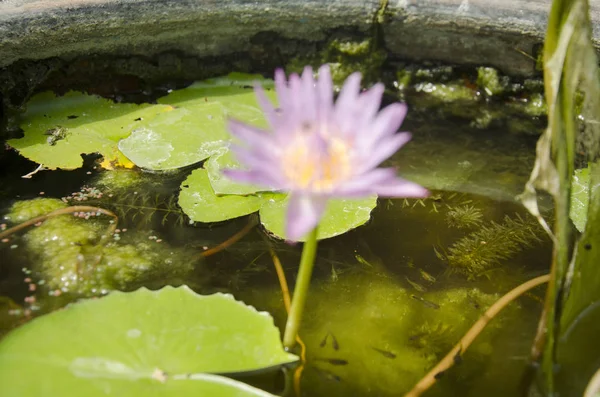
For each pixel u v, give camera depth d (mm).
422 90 1196
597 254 837
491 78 1149
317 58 1172
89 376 786
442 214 962
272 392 813
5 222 922
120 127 1028
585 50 781
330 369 834
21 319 845
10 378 779
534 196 801
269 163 758
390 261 917
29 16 1005
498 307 867
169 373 792
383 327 867
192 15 1065
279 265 903
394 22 1124
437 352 851
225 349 812
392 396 821
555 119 782
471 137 1063
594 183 831
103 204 950
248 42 1143
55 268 888
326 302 883
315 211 747
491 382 826
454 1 1093
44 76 1044
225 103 1067
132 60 1091
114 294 839
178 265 901
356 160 764
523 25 1070
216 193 952
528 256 923
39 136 1011
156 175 985
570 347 840
